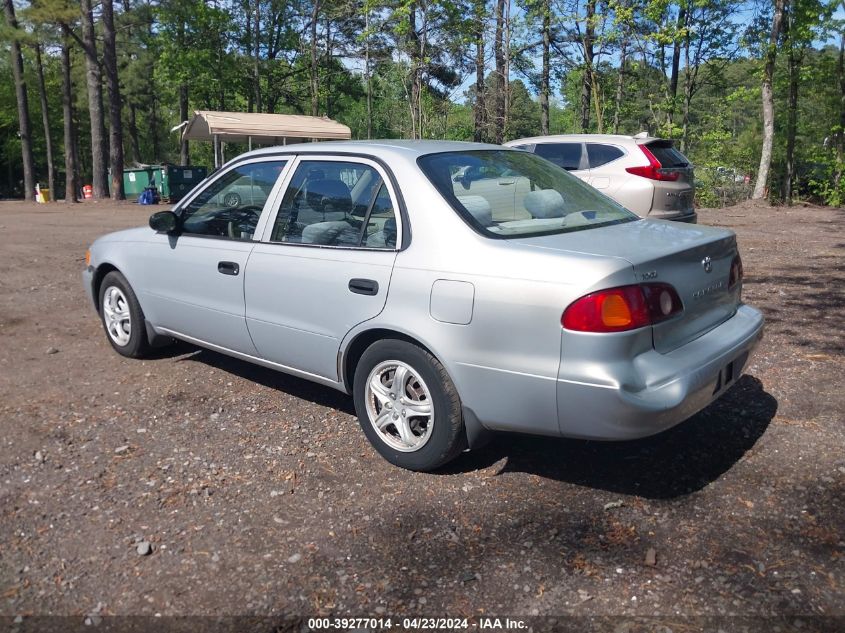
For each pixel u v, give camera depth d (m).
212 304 4.86
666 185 9.66
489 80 28.25
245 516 3.43
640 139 9.89
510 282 3.36
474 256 3.53
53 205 27.48
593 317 3.15
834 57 23.97
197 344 5.20
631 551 3.12
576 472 3.84
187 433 4.37
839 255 10.42
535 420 3.39
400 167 3.97
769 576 2.93
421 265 3.67
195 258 4.95
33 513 3.46
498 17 25.30
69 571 3.02
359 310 3.92
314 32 38.38
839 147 23.42
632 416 3.15
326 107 46.69
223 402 4.87
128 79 42.44
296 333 4.31
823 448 4.03
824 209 19.27
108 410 4.72
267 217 4.56
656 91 25.39
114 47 29.11
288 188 4.51
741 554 3.08
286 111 51.91
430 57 26.89
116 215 20.97
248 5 40.47
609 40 22.58
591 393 3.18
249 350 4.72
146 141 56.78
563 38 24.77
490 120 28.16
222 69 38.84
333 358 4.14
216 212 4.96
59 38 27.91
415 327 3.65
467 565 3.04
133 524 3.36
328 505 3.53
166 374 5.43
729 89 28.12
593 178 9.92
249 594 2.87
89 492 3.65
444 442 3.68
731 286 3.98
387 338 3.90
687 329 3.55
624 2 22.33
